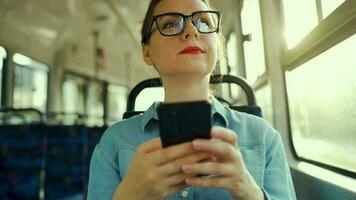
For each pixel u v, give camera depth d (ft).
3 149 12.71
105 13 18.26
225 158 2.19
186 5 3.00
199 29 2.94
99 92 26.45
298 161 6.17
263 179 3.17
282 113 6.48
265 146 3.29
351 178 4.33
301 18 5.57
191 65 2.86
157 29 3.00
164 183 2.23
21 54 17.53
